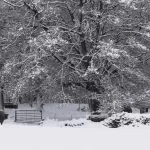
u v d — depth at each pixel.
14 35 17.00
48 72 18.20
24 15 18.39
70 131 9.91
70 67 17.94
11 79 18.56
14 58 17.84
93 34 18.31
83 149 6.54
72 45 18.66
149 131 9.96
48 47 15.66
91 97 17.44
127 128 11.70
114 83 18.69
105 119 15.20
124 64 18.06
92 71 15.73
